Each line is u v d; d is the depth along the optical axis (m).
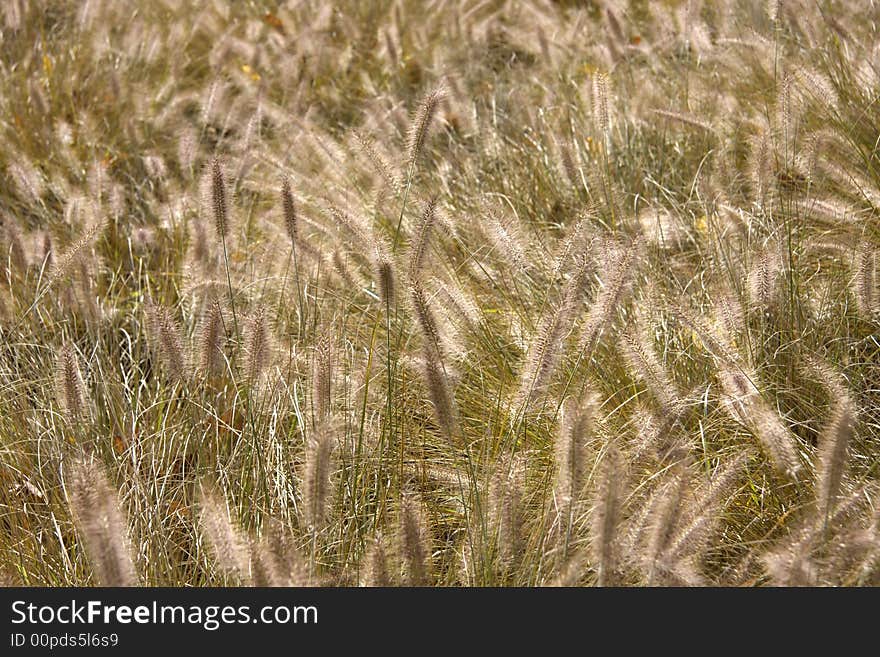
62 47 11.21
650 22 11.49
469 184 8.53
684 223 7.36
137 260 8.13
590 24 11.14
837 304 5.95
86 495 3.79
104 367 6.35
